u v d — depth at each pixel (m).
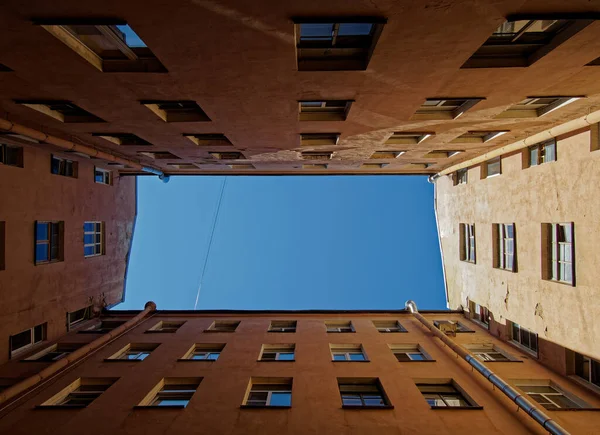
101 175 22.00
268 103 11.45
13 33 7.48
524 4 6.85
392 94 10.93
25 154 15.67
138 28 7.34
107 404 11.71
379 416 10.91
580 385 13.05
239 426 10.52
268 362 14.54
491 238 18.69
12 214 14.97
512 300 16.97
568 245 13.82
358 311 21.17
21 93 10.70
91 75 9.48
